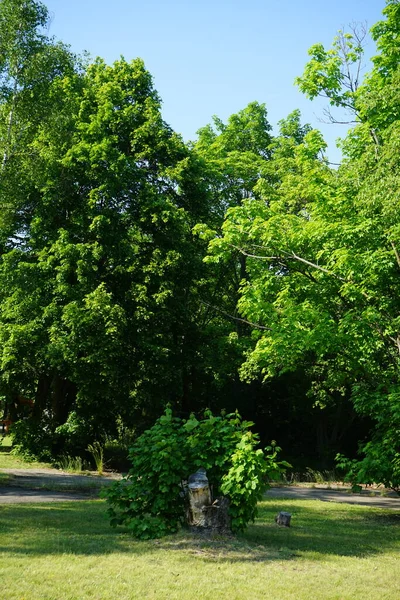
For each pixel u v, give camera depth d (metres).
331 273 15.07
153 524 8.80
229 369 28.67
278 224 16.42
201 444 9.22
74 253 22.73
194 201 27.70
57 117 21.69
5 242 25.28
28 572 6.54
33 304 22.83
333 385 20.41
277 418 34.00
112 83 26.45
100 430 25.66
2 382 25.53
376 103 15.22
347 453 33.81
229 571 7.07
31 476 19.69
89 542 8.31
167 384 25.05
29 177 22.19
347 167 17.48
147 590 6.16
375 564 8.03
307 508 14.29
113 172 23.98
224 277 33.06
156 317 24.09
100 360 21.83
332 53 18.14
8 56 20.67
